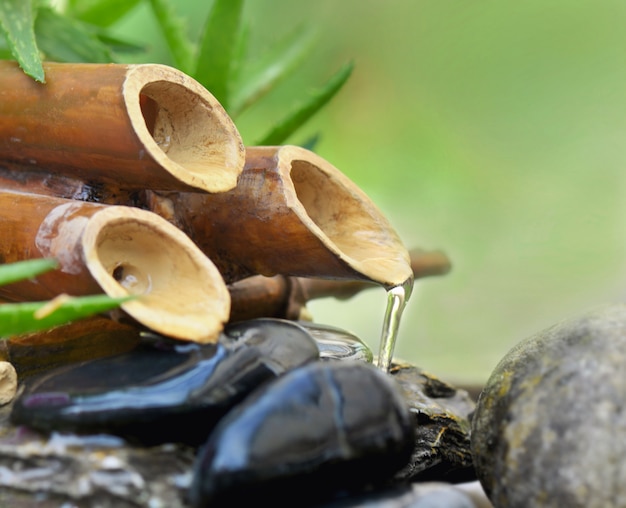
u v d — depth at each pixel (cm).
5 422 63
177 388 62
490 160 154
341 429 61
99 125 64
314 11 150
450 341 142
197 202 68
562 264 149
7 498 62
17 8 67
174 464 62
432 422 71
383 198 153
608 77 151
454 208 153
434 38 153
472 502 63
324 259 66
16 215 65
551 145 152
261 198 67
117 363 64
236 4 78
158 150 64
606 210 150
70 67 66
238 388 63
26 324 60
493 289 148
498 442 64
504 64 153
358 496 62
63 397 62
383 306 132
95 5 85
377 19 153
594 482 62
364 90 153
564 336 65
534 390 64
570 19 151
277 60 86
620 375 63
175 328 63
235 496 60
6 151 67
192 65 83
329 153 151
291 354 64
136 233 64
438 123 154
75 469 62
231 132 66
